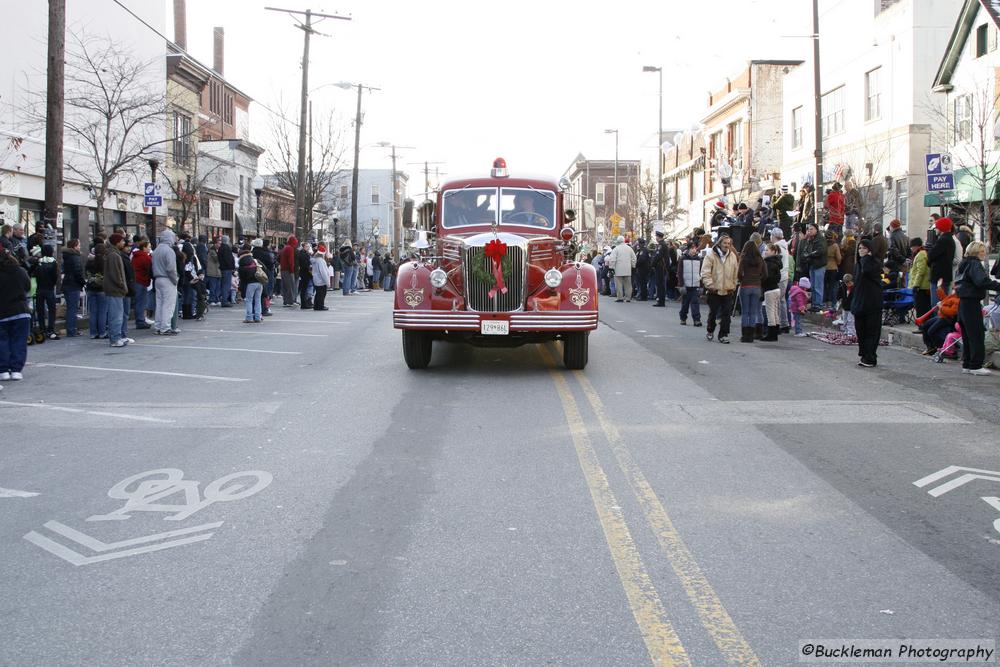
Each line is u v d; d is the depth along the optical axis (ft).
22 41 82.02
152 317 68.13
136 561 17.15
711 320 53.42
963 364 40.83
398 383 37.91
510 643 13.58
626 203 218.38
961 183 80.12
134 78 94.94
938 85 85.46
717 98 167.43
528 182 44.65
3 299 38.50
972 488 22.03
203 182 122.83
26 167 82.53
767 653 13.25
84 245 93.71
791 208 83.92
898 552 17.53
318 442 26.86
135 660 13.10
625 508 20.26
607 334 57.62
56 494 21.68
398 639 13.73
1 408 32.60
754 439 27.20
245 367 42.98
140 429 28.91
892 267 58.34
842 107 108.37
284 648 13.44
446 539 18.25
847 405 32.73
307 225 144.97
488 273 38.09
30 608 15.01
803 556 17.28
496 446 26.27
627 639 13.70
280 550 17.66
